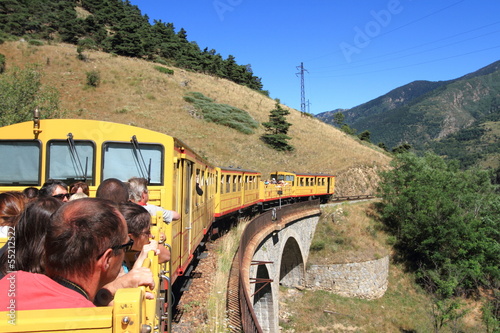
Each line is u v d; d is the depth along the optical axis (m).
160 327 3.19
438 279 26.11
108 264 1.95
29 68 18.14
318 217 32.50
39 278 1.82
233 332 6.92
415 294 29.00
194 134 46.53
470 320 24.88
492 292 27.19
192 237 8.71
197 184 9.53
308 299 27.55
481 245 27.62
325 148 56.72
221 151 44.62
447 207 28.84
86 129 5.96
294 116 71.88
